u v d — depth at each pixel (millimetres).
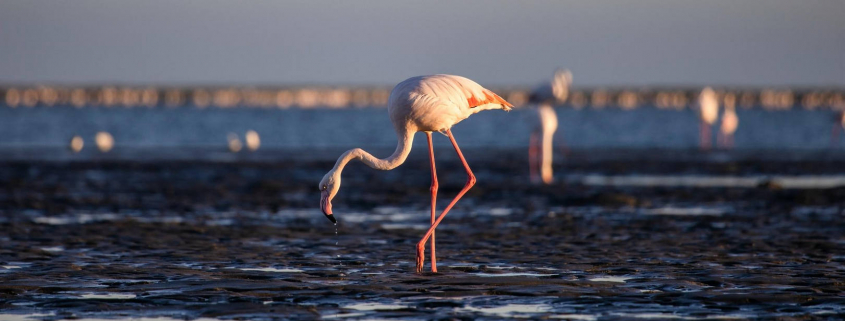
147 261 10500
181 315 7598
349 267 10164
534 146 23672
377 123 68125
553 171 25547
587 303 8070
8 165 25859
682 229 13570
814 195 18016
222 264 10328
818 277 9352
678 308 7828
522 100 167500
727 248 11594
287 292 8555
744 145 41094
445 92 10039
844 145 41219
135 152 34000
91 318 7512
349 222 14531
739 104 160000
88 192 18984
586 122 71250
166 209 16219
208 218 14938
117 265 10172
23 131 51031
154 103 148500
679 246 11812
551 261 10594
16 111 88250
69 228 13383
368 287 8805
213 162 28141
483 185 20922
